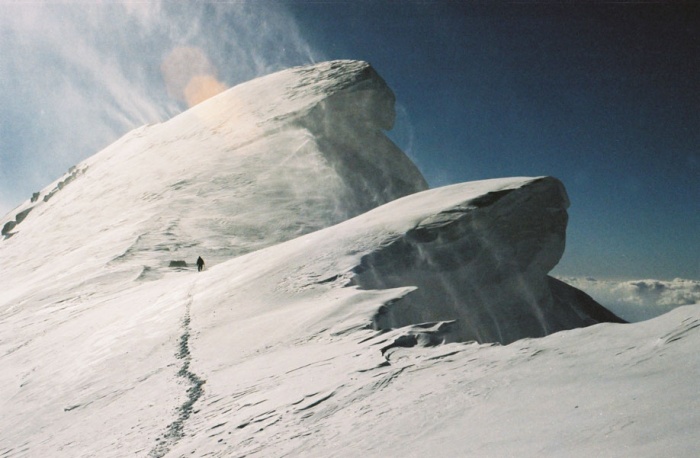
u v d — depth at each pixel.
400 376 8.40
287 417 8.17
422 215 23.33
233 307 18.31
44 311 30.52
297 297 17.75
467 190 26.08
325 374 9.66
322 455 6.48
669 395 5.09
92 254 43.66
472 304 22.41
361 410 7.54
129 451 9.30
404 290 15.42
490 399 6.49
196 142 77.19
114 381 14.66
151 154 80.31
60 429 12.48
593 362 6.62
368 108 76.56
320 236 23.75
